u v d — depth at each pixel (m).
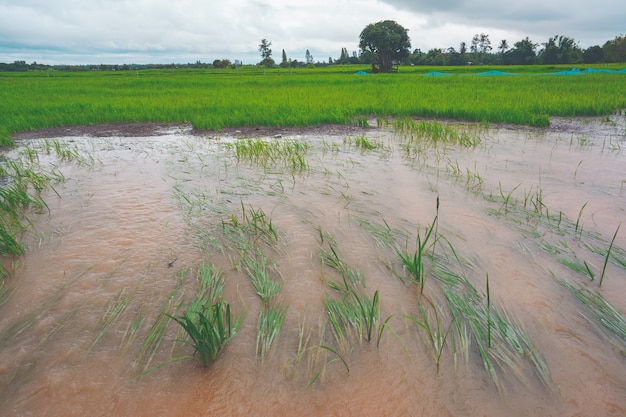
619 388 1.73
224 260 2.84
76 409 1.61
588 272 2.59
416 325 2.15
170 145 7.27
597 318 2.17
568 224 3.36
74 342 1.99
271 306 2.29
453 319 2.20
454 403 1.66
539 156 5.90
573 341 2.01
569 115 10.36
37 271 2.65
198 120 9.23
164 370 1.82
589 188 4.30
